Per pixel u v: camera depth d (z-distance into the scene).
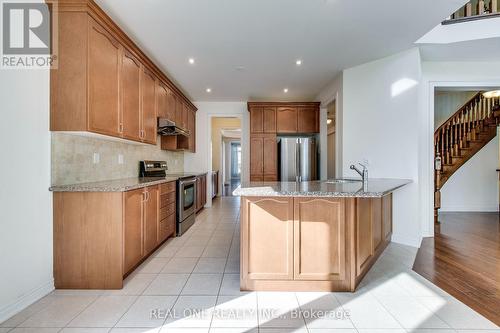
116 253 2.17
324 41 3.07
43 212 2.05
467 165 5.61
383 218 3.08
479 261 2.81
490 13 3.07
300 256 2.16
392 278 2.40
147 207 2.75
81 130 2.11
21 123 1.87
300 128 5.45
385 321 1.74
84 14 2.10
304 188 2.26
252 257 2.17
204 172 6.06
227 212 5.52
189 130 5.51
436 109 5.89
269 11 2.45
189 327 1.67
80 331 1.62
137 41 3.06
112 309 1.87
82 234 2.17
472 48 3.29
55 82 2.11
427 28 2.78
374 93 3.65
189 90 5.16
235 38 2.99
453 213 5.40
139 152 3.84
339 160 4.12
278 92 5.31
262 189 2.15
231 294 2.10
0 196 1.72
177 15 2.51
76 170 2.45
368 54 3.44
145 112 3.23
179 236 3.74
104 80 2.35
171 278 2.38
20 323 1.70
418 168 3.29
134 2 2.30
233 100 6.00
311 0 2.28
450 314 1.82
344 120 3.92
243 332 1.63
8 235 1.77
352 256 2.14
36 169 1.99
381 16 2.54
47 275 2.09
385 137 3.55
